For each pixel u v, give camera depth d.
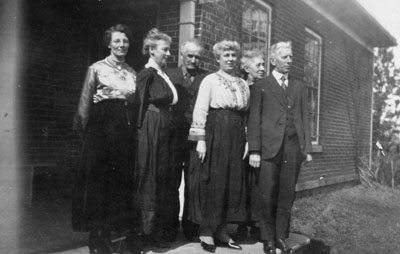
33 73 6.82
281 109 4.11
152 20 5.82
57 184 6.74
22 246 3.90
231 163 3.92
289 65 4.22
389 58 14.27
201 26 5.55
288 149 4.09
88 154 3.48
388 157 12.73
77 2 6.65
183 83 4.29
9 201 5.73
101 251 3.51
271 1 7.46
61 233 4.44
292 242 4.62
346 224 7.15
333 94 10.33
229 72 4.05
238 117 4.00
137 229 3.61
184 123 4.18
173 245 4.02
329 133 10.13
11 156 6.62
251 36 6.91
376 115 14.04
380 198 10.02
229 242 4.01
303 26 8.75
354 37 11.56
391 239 6.46
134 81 3.66
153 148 3.60
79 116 3.53
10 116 6.64
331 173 10.27
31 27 6.80
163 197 3.69
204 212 3.88
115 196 3.52
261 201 4.06
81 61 7.06
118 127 3.49
